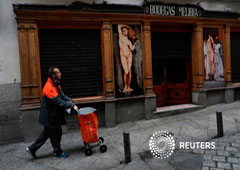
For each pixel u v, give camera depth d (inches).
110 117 208.5
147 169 117.8
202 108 255.4
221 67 274.4
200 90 255.8
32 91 186.4
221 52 272.7
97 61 212.4
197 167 116.9
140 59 224.5
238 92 292.0
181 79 272.7
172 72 269.7
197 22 249.9
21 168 129.4
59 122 136.5
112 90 211.2
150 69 226.4
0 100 181.3
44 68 196.2
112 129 201.3
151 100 227.5
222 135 162.1
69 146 163.0
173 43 258.1
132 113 225.3
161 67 263.4
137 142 161.8
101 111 211.3
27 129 184.1
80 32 206.5
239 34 291.6
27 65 184.7
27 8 181.5
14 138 185.3
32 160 140.9
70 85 203.9
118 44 214.4
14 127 184.9
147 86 226.2
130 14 213.6
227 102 278.1
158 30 245.3
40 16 185.5
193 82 266.4
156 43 248.5
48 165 131.3
